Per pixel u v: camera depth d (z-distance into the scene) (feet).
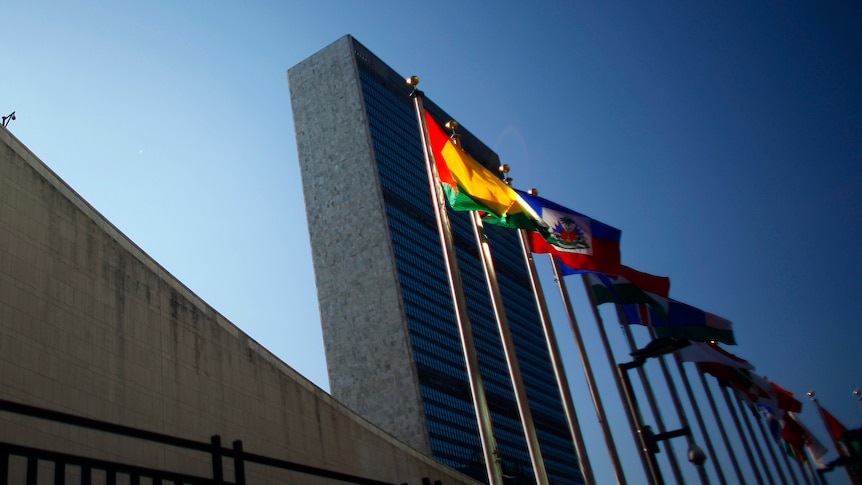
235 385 100.37
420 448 392.06
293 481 104.27
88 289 80.59
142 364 84.99
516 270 632.79
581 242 76.84
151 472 31.73
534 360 586.04
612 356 83.35
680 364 118.73
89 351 77.87
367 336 432.66
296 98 529.45
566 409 72.13
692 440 57.52
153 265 93.09
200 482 33.42
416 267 469.57
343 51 526.16
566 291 84.48
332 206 480.23
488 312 537.24
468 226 570.05
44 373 71.05
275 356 112.98
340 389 428.15
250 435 99.40
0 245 70.59
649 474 61.16
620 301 86.84
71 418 30.22
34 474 27.89
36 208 76.59
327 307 453.17
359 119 496.64
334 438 117.91
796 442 122.21
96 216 85.56
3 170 73.51
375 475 124.16
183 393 90.12
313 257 471.62
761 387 117.19
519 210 74.84
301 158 507.71
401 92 571.69
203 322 98.99
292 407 111.04
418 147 553.64
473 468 421.18
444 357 448.24
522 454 488.85
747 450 123.34
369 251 454.40
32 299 72.49
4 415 64.80
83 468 29.50
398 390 411.34
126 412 80.18
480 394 62.64
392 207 477.36
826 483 114.62
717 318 88.84
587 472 68.85
